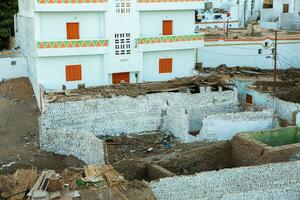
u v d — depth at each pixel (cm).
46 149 2750
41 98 3192
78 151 2625
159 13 3622
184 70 3816
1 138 2925
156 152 2744
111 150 2784
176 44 3641
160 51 3662
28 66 4125
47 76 3381
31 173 1878
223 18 6669
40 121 2792
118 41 3462
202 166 2447
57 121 2923
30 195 1659
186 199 1881
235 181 1956
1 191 1730
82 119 2978
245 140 2409
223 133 2959
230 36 4775
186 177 1878
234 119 2952
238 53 4406
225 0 7281
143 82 3591
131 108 3078
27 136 2969
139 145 2880
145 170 2309
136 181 1855
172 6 3566
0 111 3409
